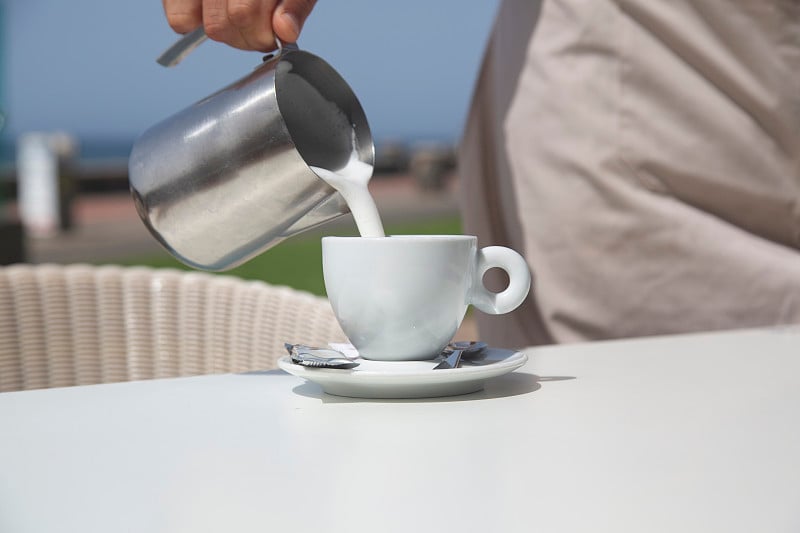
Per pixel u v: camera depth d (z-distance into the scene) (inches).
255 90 30.9
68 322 46.6
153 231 34.1
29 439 21.3
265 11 31.4
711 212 48.8
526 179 51.3
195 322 47.6
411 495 16.6
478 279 30.0
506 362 27.4
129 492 17.0
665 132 47.6
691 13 46.6
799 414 23.1
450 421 22.9
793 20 46.8
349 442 20.8
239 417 23.7
